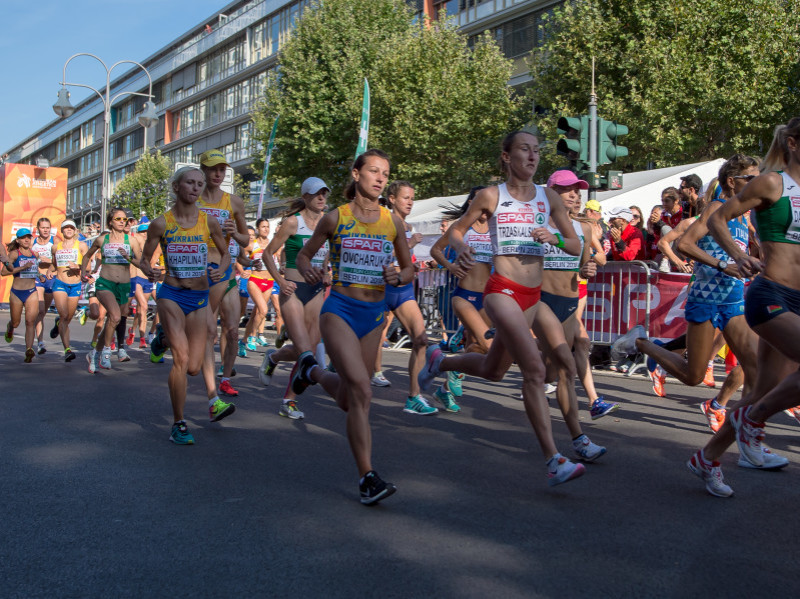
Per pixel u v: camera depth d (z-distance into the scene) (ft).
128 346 44.52
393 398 25.49
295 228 22.34
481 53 90.33
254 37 182.91
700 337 17.66
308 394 26.61
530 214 14.57
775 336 13.44
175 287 18.44
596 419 21.67
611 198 42.06
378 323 14.10
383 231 14.06
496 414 22.66
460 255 14.37
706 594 9.56
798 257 13.56
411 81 88.58
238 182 158.61
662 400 25.35
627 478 15.24
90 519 12.63
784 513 12.91
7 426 20.47
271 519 12.60
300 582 9.98
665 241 24.50
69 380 29.66
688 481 15.05
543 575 10.18
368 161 13.93
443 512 12.96
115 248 32.65
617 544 11.36
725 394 19.90
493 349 15.70
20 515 12.85
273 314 58.39
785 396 13.19
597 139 34.94
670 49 66.90
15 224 78.54
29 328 36.06
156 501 13.64
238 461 16.62
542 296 17.47
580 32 71.92
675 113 67.41
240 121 185.37
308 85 98.27
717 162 43.45
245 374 31.99
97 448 17.88
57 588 9.87
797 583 9.92
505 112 87.30
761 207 13.87
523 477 15.25
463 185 88.28
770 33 67.00
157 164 173.47
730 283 17.31
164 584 9.97
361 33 98.48
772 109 65.46
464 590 9.69
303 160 99.81
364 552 11.06
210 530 12.06
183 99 213.25
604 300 33.50
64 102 94.58
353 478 15.20
